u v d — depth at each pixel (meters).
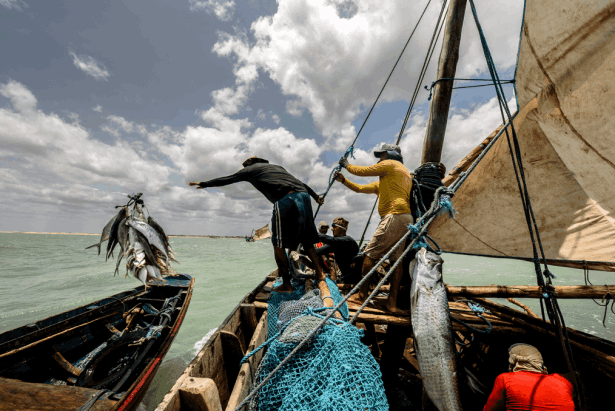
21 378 3.63
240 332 3.06
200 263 27.08
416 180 3.04
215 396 1.64
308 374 1.51
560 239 3.26
